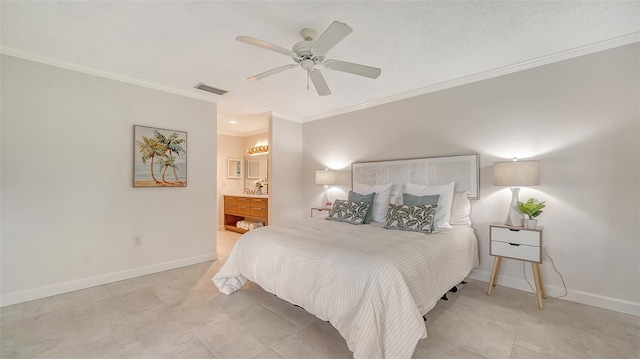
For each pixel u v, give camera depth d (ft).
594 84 7.66
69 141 8.66
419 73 9.55
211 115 12.22
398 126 12.00
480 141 9.71
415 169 11.30
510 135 9.05
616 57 7.36
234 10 6.01
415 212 8.89
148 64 8.77
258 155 20.24
